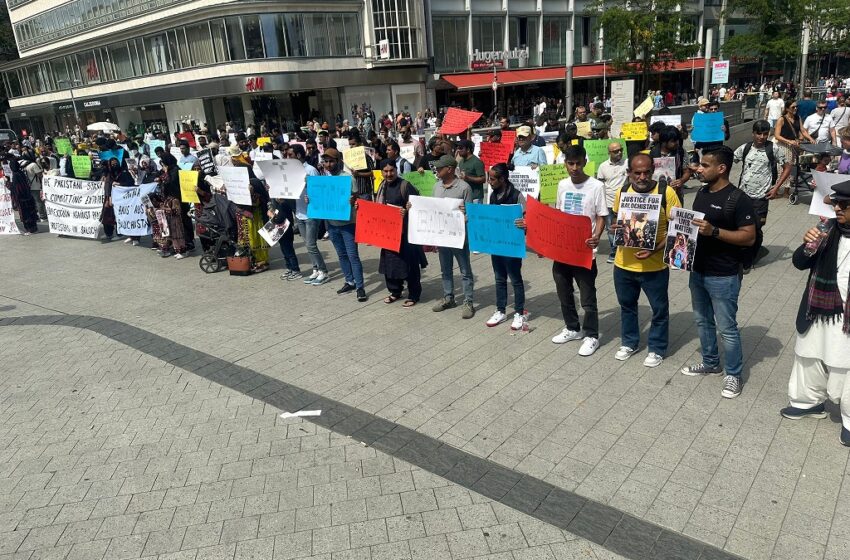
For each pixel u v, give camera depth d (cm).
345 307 753
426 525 356
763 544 322
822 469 376
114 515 386
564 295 573
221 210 934
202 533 363
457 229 644
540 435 438
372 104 3797
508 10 4162
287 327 696
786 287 691
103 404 536
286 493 395
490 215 599
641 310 666
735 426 429
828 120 1188
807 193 1167
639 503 360
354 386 536
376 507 375
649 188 479
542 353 573
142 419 504
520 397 494
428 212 655
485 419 465
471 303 684
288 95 3762
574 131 1034
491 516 359
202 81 3666
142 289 905
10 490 420
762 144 721
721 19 3312
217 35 3494
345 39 3612
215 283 908
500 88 4234
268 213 870
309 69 3519
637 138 935
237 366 596
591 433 435
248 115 3703
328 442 450
